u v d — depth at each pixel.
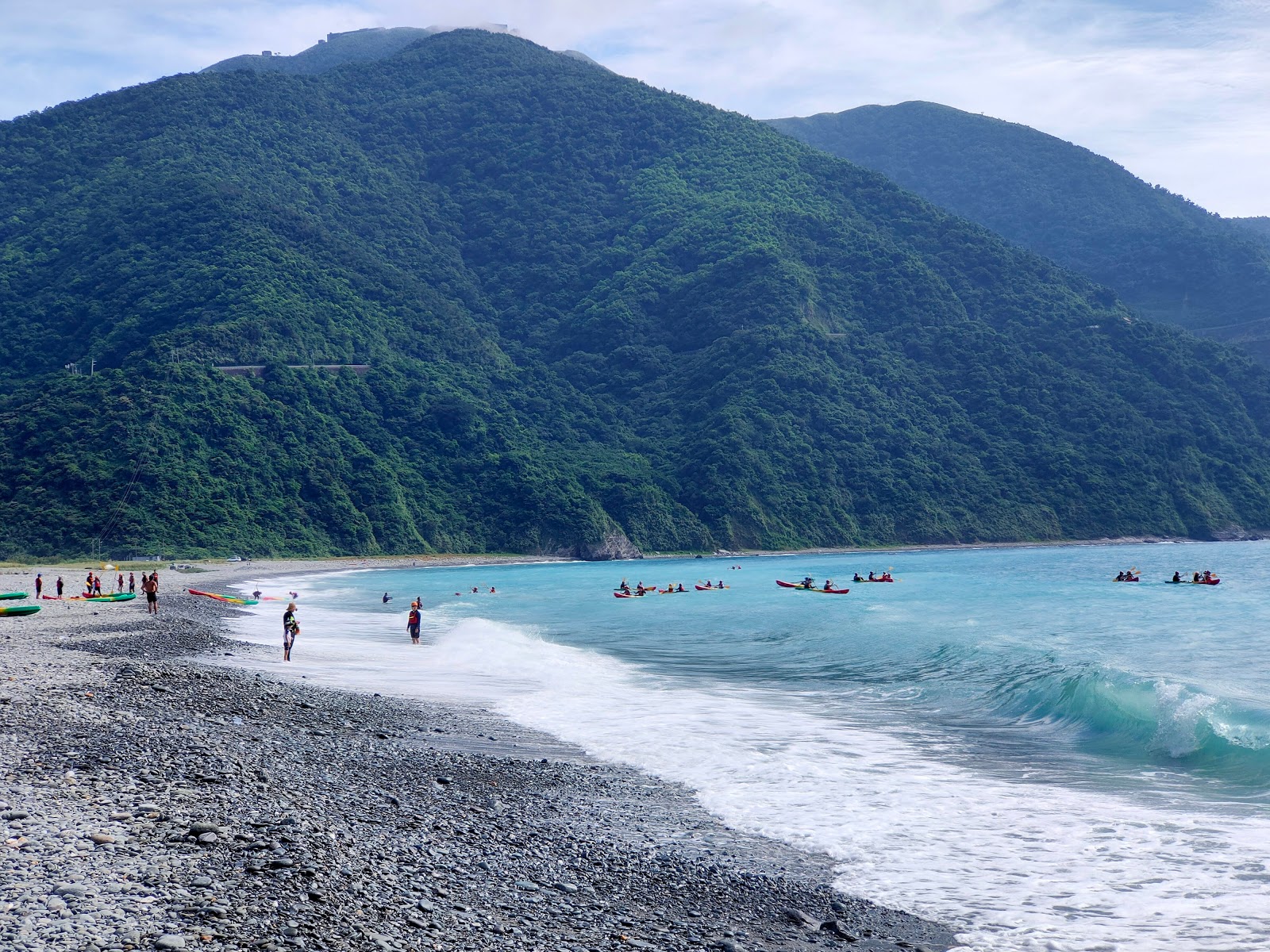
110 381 156.00
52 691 20.66
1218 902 12.26
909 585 90.94
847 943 11.00
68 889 9.30
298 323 189.38
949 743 22.58
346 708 24.61
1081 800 17.42
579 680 32.69
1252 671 33.09
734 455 194.50
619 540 174.75
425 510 172.12
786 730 24.11
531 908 11.20
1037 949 10.92
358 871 11.20
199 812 12.48
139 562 126.12
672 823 15.83
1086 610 59.66
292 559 146.50
